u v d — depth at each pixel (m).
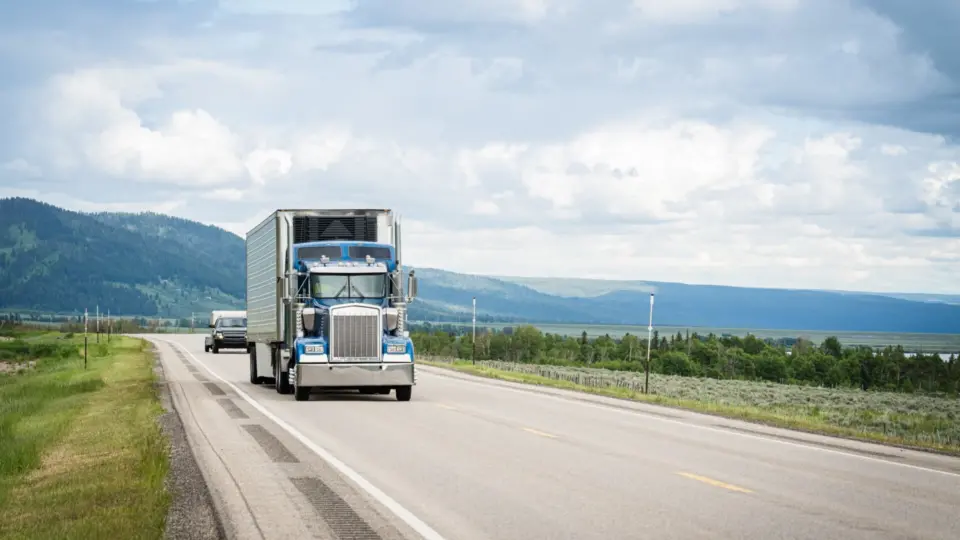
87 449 18.06
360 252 29.22
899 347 152.50
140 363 51.84
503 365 58.16
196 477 13.43
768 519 10.63
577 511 11.02
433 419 22.05
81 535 9.81
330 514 10.82
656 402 28.48
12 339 102.94
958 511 11.25
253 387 33.78
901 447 17.83
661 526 10.21
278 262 29.89
